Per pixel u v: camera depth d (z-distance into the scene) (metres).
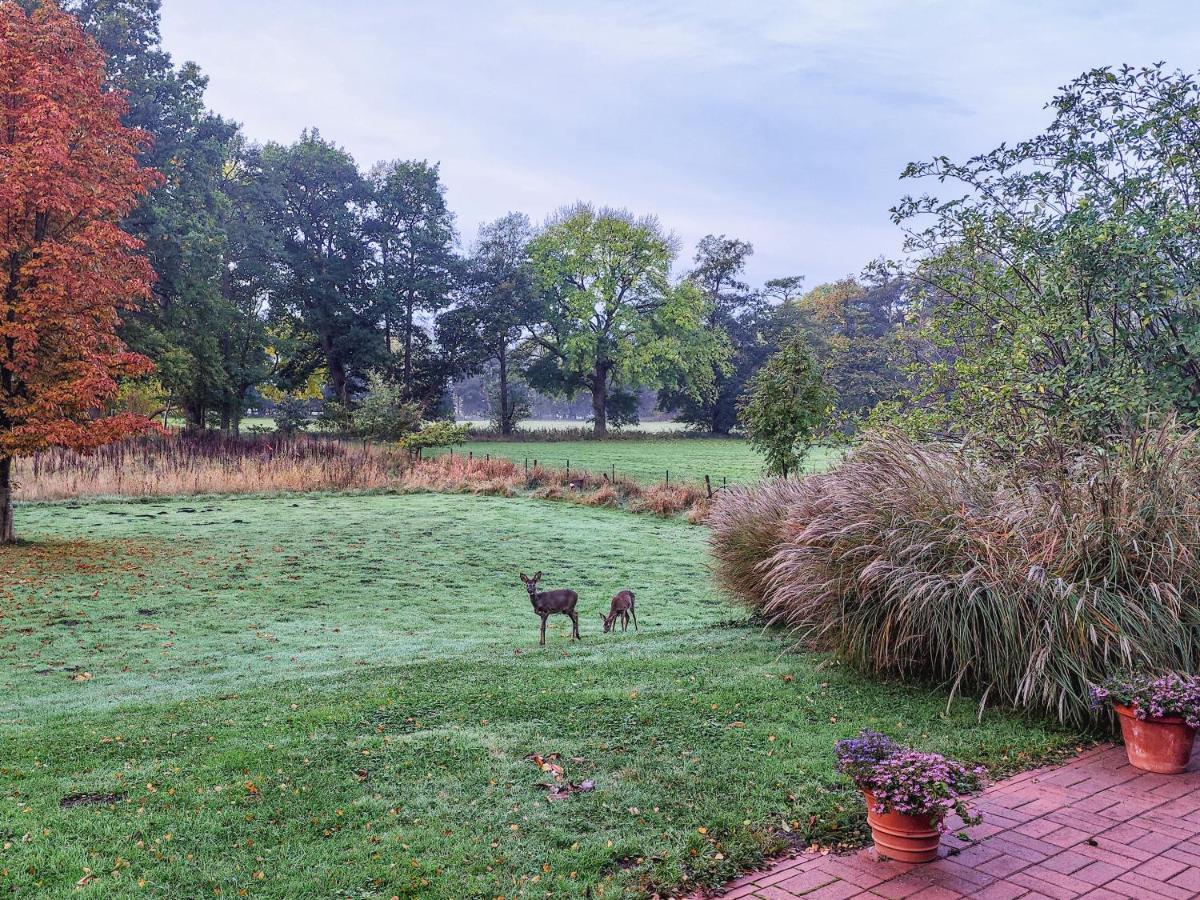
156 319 38.06
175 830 4.43
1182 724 5.03
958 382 10.19
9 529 16.59
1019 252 9.84
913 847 3.99
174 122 39.00
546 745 5.65
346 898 3.76
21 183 15.32
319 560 16.00
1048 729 5.82
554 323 65.38
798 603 7.93
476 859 4.10
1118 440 7.79
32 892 3.81
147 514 21.44
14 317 16.00
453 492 27.84
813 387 17.09
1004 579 6.21
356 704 6.69
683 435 71.50
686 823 4.48
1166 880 3.79
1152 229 8.55
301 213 56.25
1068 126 9.81
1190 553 6.04
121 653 9.38
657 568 16.03
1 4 16.42
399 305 58.12
